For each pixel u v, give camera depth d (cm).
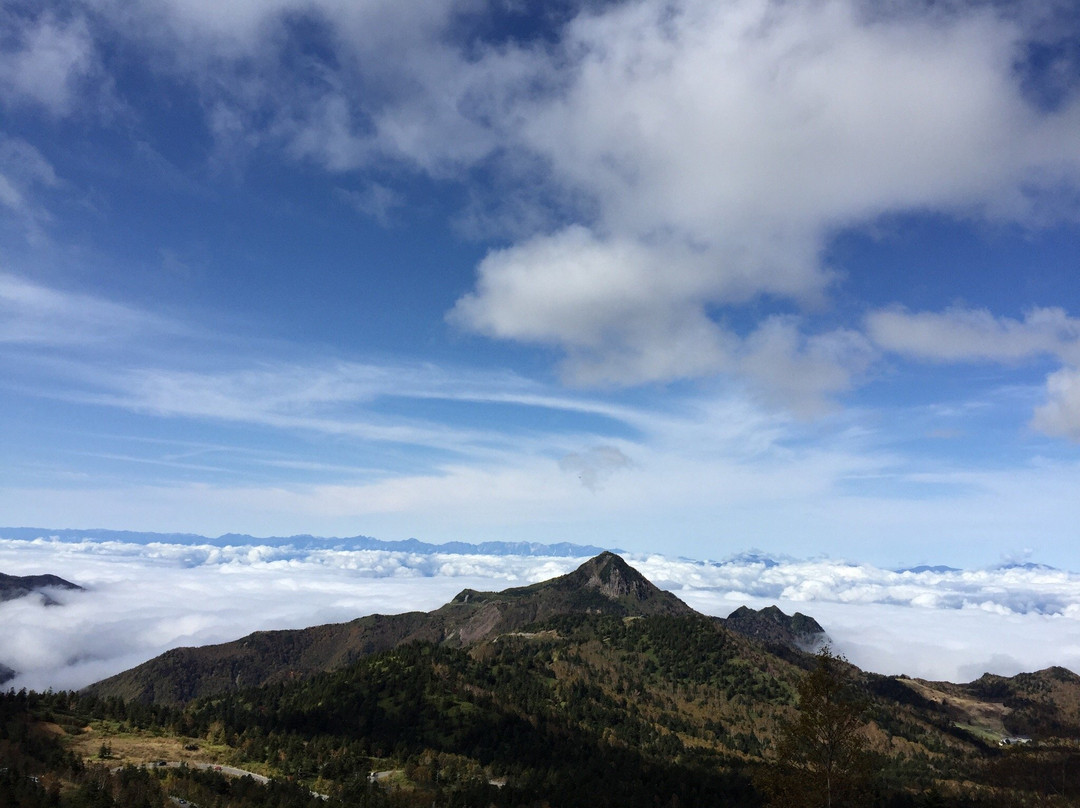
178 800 18675
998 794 19662
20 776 18388
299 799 19775
